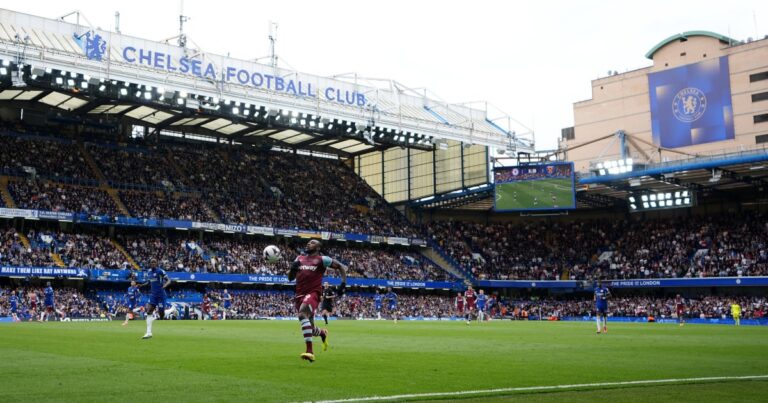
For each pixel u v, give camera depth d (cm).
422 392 1071
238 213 7581
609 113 8600
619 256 8525
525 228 9419
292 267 1517
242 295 7125
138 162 7600
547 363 1591
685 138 7981
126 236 6950
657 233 8588
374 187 9525
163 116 7431
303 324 1478
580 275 8544
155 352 1809
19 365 1436
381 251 8644
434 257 8956
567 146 8969
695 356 1852
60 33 5991
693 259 7950
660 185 7819
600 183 7719
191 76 6056
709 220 8350
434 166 8831
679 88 8062
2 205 6131
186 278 6662
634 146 8369
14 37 5503
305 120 7038
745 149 7575
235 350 1900
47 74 5597
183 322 4850
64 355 1695
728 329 4303
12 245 6019
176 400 973
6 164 6644
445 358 1706
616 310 7944
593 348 2186
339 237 8012
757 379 1251
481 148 8388
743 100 7656
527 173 8056
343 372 1336
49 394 1023
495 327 4381
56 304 5781
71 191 6750
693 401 995
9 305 5528
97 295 6312
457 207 9425
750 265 7462
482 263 8869
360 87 7456
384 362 1565
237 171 8319
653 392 1083
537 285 8531
